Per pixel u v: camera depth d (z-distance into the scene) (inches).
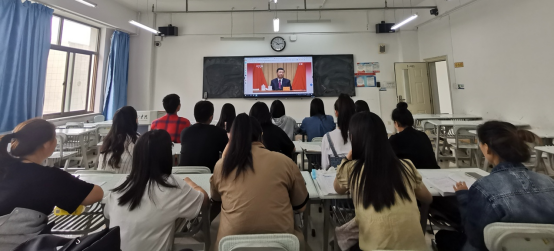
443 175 60.8
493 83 170.1
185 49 232.1
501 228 32.9
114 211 39.2
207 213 56.2
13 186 35.0
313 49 233.8
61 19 176.7
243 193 39.6
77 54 191.8
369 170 40.3
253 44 232.7
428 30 222.5
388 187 38.8
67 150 130.1
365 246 40.1
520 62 152.2
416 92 229.1
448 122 150.9
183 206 41.6
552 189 35.6
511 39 156.9
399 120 70.0
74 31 188.4
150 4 210.7
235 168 41.3
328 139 73.4
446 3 198.7
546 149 91.2
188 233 56.2
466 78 190.9
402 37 232.7
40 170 37.1
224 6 215.6
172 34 225.6
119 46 213.3
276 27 187.8
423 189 44.6
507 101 161.2
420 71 229.3
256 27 232.7
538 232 32.0
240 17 232.2
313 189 56.0
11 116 136.8
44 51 155.0
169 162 41.9
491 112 172.2
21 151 38.6
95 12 185.8
